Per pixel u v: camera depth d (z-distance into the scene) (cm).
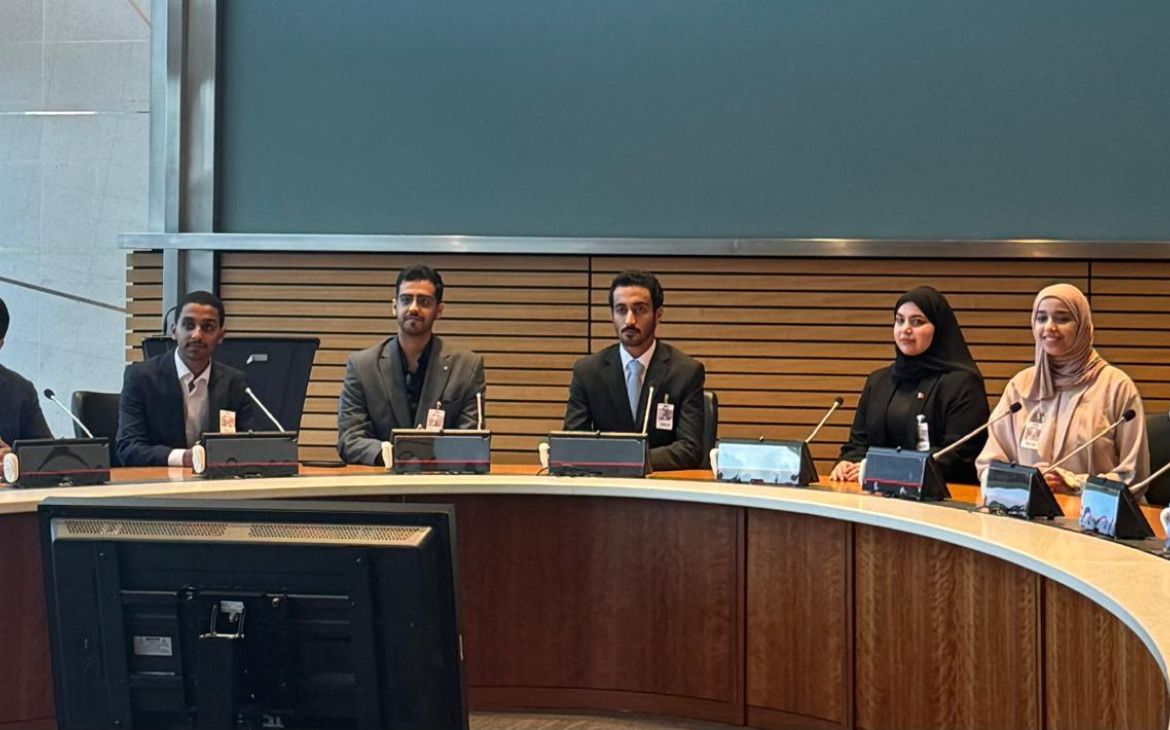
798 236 642
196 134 665
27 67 722
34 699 324
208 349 432
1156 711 220
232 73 667
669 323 652
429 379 442
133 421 427
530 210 655
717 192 647
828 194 641
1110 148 626
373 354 446
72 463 349
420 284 435
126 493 327
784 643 358
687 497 359
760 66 646
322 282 661
